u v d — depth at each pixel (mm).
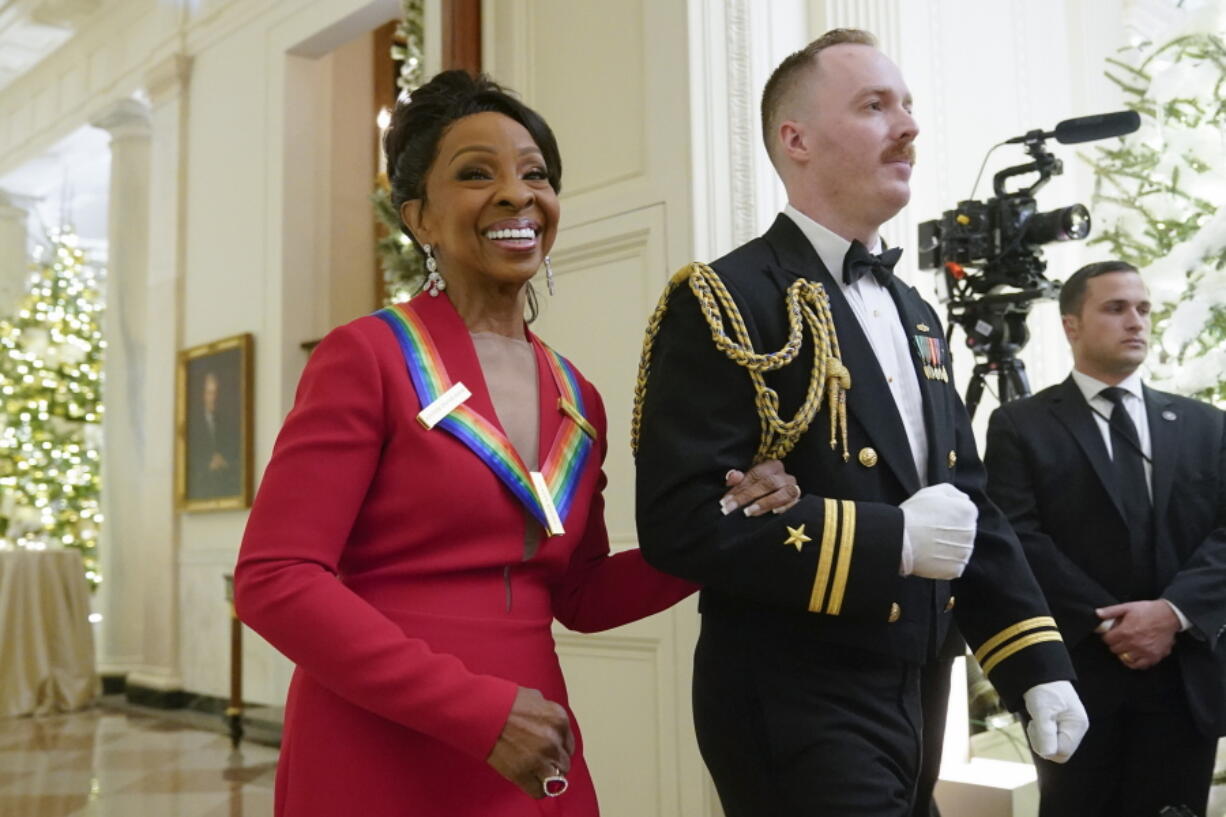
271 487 1388
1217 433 2730
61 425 9570
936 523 1558
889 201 1789
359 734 1393
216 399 7812
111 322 8852
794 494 1586
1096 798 2570
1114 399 2742
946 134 4066
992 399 4176
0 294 10867
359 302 7867
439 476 1448
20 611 7789
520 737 1280
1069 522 2664
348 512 1399
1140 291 2740
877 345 1807
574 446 1621
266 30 7844
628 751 3152
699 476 1602
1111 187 4480
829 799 1559
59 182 10852
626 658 3184
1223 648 2510
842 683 1623
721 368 1663
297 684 1476
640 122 3334
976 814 3150
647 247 3256
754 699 1648
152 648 8195
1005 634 1783
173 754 6152
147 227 8875
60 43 9727
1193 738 2514
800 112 1837
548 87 3615
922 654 1650
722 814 2943
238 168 7984
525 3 3705
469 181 1582
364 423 1430
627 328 3287
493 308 1626
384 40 8203
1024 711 1825
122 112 8922
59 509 9531
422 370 1495
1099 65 5141
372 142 8086
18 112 10445
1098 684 2529
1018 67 4625
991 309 3094
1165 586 2586
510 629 1471
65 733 6918
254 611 1330
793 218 1844
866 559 1533
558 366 1713
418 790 1381
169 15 8602
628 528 3203
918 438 1802
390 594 1441
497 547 1483
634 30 3381
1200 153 3584
